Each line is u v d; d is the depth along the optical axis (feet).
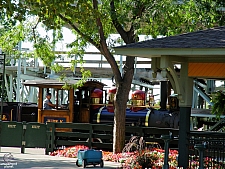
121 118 68.90
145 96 85.05
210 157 48.55
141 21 66.49
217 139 47.01
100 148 75.41
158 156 59.77
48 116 84.79
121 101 69.00
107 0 67.46
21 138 75.87
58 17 69.62
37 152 77.20
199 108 100.99
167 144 47.52
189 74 49.11
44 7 53.67
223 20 71.26
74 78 102.73
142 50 45.55
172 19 69.31
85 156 57.36
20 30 74.43
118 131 68.80
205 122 96.07
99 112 84.94
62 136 74.69
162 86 84.02
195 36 47.67
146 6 66.59
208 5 69.00
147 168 54.24
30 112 99.66
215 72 48.03
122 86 69.26
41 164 59.47
